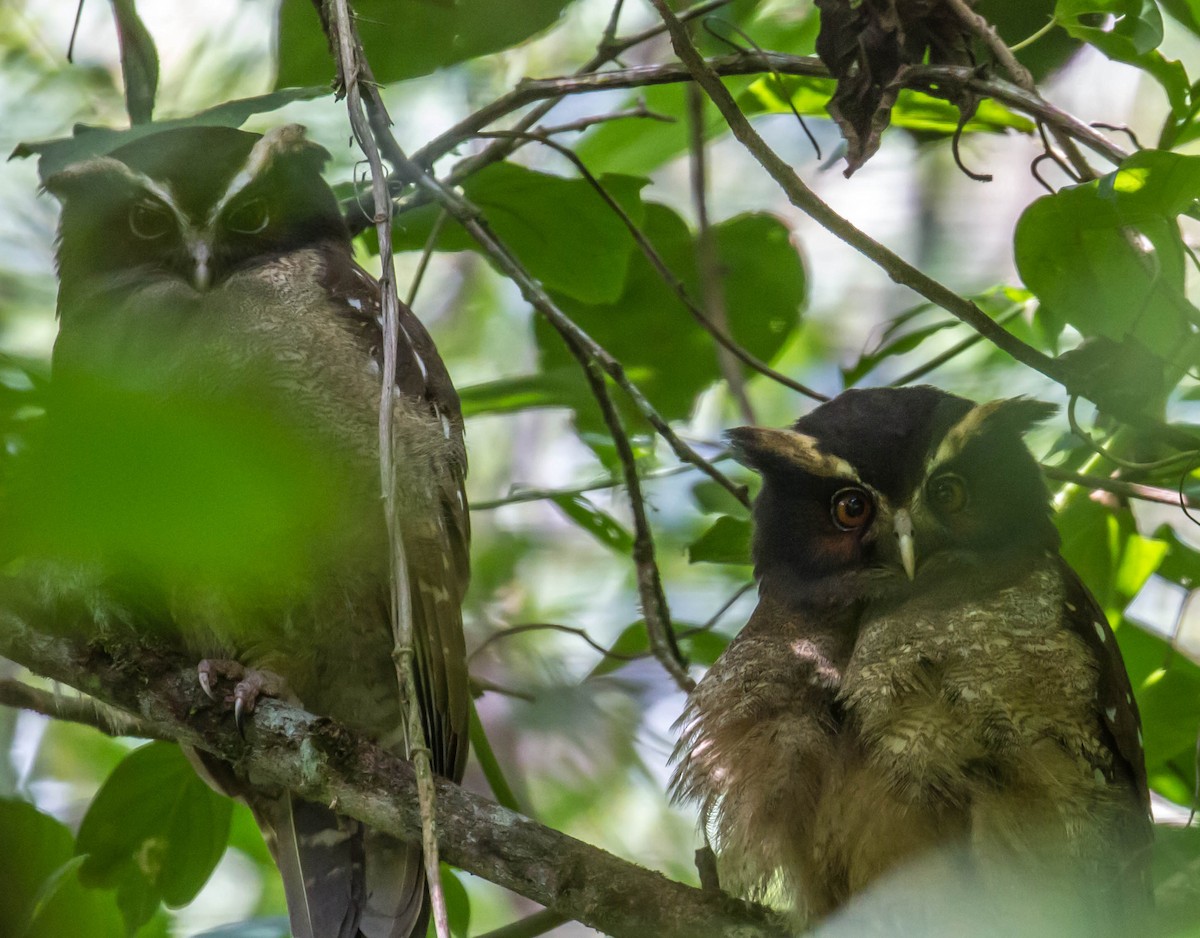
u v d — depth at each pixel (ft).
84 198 29.86
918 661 23.44
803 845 23.50
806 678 24.85
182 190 29.37
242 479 7.52
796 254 36.76
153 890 29.71
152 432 7.34
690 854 45.16
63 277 30.17
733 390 32.73
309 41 30.53
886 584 25.40
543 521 49.70
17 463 7.58
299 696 28.48
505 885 22.00
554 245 33.14
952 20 26.18
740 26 34.40
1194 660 33.53
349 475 26.66
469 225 28.09
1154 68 26.09
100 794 29.50
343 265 29.60
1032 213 24.38
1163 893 22.99
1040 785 22.26
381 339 28.19
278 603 26.45
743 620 41.81
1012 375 40.86
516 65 41.75
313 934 26.81
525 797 45.52
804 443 26.71
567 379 35.76
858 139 25.91
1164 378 26.30
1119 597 30.35
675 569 45.70
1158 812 32.24
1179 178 23.20
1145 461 29.04
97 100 38.34
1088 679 23.18
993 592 24.09
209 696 24.49
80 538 7.43
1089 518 29.86
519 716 46.09
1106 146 24.50
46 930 27.32
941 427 26.04
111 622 24.70
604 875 21.70
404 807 22.81
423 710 27.61
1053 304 25.48
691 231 36.58
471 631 47.09
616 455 35.88
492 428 51.55
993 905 22.00
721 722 24.88
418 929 27.30
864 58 25.88
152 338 27.76
